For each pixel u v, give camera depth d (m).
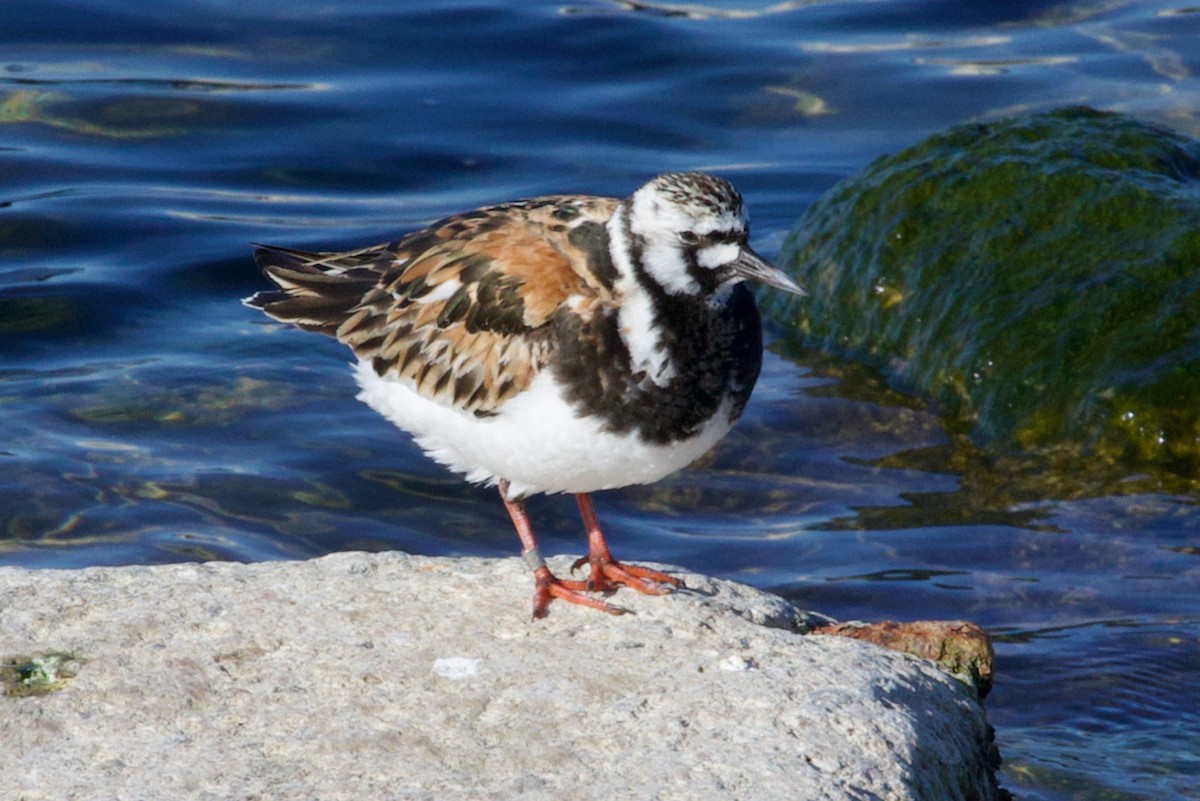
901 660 8.66
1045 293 14.68
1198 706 9.82
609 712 7.76
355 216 17.98
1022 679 10.18
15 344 15.16
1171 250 14.54
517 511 9.46
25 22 22.05
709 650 8.45
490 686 8.02
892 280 15.75
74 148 19.19
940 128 19.94
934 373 14.88
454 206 18.28
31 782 7.17
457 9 23.08
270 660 8.26
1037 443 13.83
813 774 7.18
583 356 8.68
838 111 20.59
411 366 9.35
